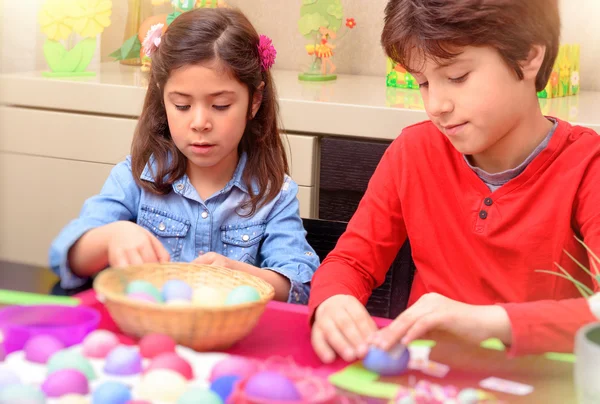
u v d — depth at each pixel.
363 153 1.62
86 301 0.69
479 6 0.78
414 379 0.57
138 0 2.13
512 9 0.80
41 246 0.83
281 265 1.08
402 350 0.59
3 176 1.69
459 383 0.56
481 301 0.99
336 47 2.20
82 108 1.79
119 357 0.56
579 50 1.92
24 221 1.69
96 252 0.83
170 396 0.52
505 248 0.97
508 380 0.57
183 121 1.08
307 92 1.78
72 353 0.56
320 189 1.67
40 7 1.95
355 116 1.60
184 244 1.17
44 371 0.55
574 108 1.63
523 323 0.63
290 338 0.68
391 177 1.06
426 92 0.86
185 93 1.07
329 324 0.67
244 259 1.16
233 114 1.09
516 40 0.81
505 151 0.95
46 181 1.76
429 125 1.06
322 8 2.02
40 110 1.80
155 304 0.60
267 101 1.20
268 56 1.18
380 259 1.03
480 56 0.81
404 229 1.07
